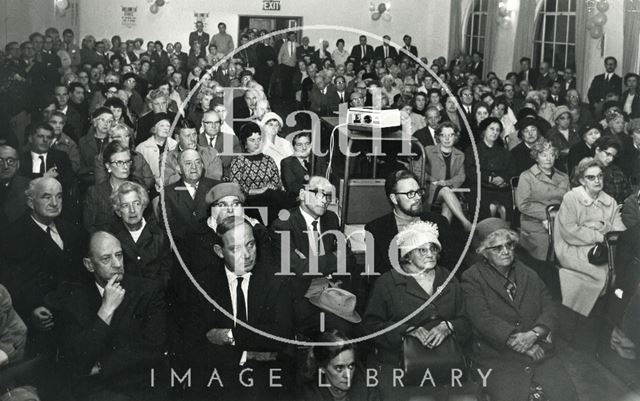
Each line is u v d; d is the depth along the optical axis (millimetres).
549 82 11023
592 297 4516
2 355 3271
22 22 13414
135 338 3330
